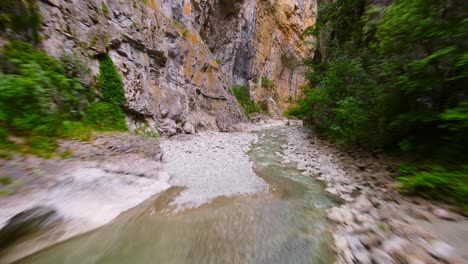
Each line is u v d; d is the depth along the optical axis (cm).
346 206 353
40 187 246
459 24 305
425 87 357
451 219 250
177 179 464
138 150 499
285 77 3984
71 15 624
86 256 217
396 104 441
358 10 919
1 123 318
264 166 619
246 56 2791
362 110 576
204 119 1371
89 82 641
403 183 358
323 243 250
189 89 1268
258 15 3038
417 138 434
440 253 191
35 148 322
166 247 239
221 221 303
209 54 1572
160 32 1061
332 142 889
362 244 234
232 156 714
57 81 484
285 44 3784
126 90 798
